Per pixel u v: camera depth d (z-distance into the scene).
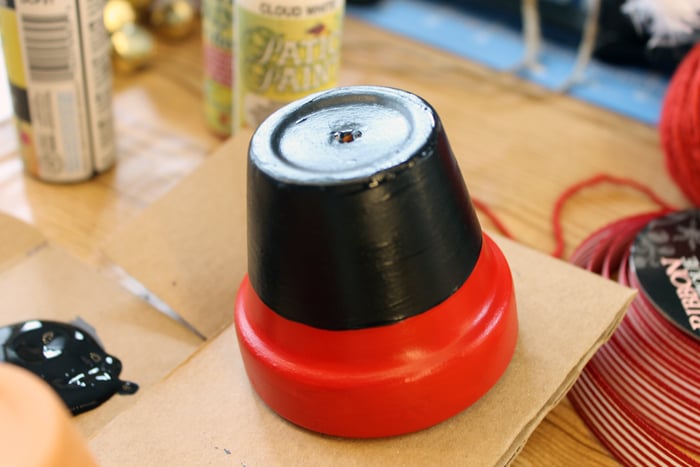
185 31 0.76
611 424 0.40
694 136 0.51
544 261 0.43
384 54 0.75
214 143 0.64
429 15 0.81
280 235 0.31
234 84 0.58
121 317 0.45
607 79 0.71
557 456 0.40
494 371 0.35
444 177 0.32
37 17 0.50
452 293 0.33
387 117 0.34
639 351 0.41
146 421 0.36
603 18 0.71
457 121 0.66
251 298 0.36
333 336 0.32
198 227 0.48
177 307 0.44
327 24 0.53
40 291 0.46
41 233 0.49
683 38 0.54
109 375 0.41
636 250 0.45
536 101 0.69
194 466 0.34
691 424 0.39
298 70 0.54
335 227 0.30
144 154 0.62
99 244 0.53
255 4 0.52
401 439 0.35
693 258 0.44
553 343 0.39
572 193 0.58
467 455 0.34
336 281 0.31
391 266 0.31
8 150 0.62
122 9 0.71
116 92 0.70
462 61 0.74
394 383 0.32
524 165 0.61
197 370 0.39
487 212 0.56
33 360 0.41
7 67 0.54
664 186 0.59
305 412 0.34
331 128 0.33
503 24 0.79
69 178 0.58
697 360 0.39
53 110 0.54
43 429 0.23
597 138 0.64
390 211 0.30
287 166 0.31
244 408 0.37
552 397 0.36
